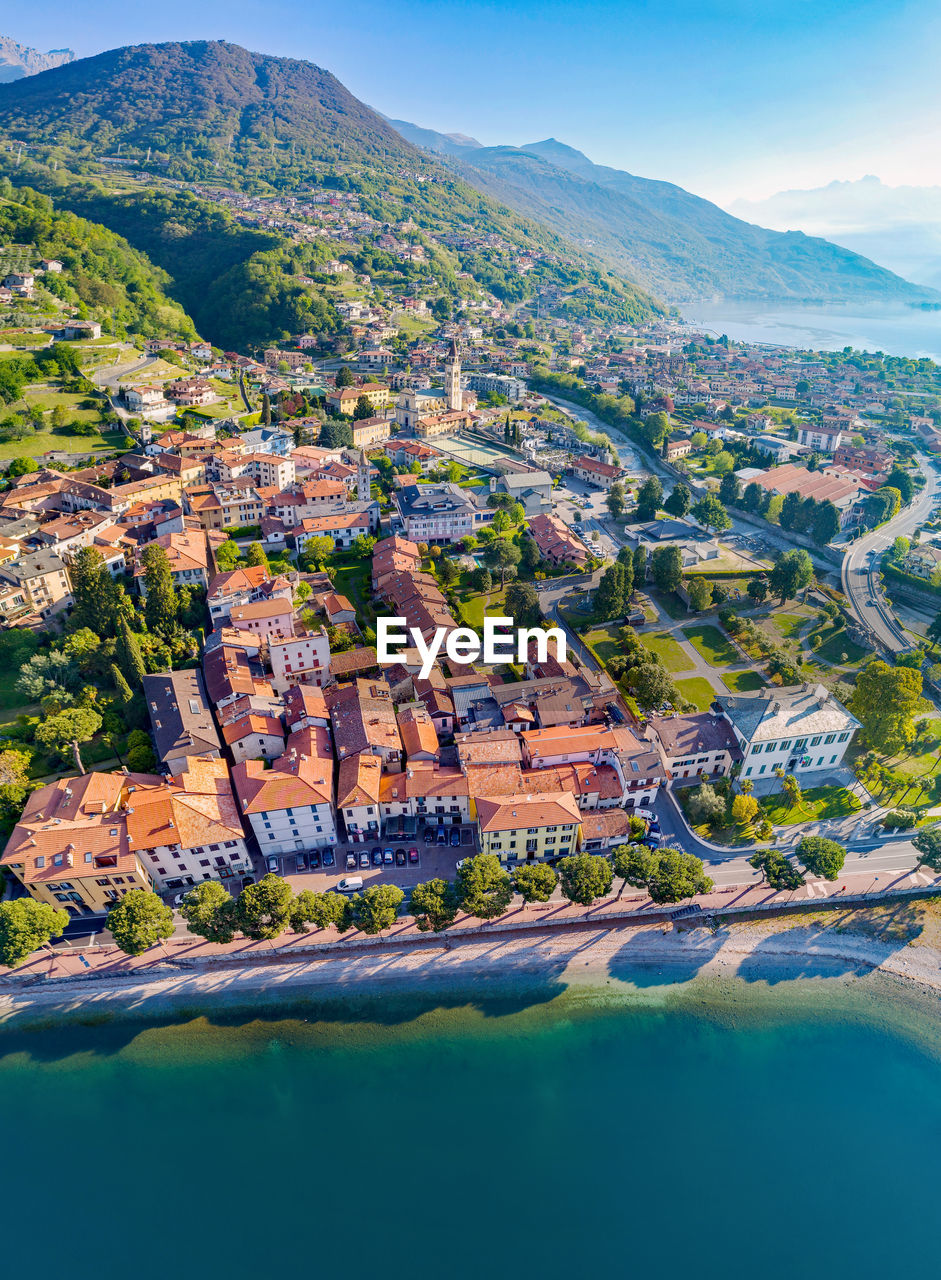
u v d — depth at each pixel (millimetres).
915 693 141750
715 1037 104062
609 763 137000
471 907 109625
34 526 192750
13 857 110562
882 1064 101312
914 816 127188
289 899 109500
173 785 121125
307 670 157250
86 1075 99125
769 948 115938
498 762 130125
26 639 158625
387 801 126375
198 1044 102625
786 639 192125
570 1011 106875
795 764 142875
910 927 119188
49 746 131000
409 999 108125
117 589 162000
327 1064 100125
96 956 111688
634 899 121938
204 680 150500
